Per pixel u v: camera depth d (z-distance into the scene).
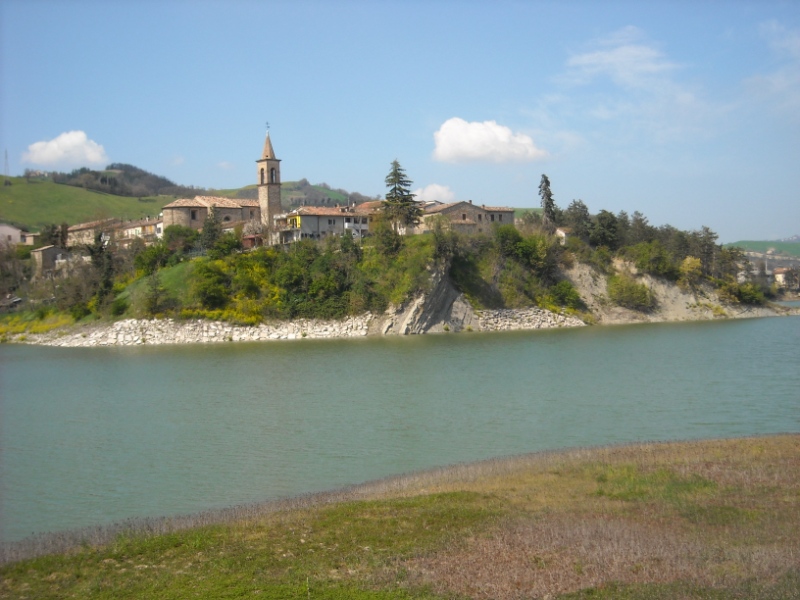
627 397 67.50
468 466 43.25
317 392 73.31
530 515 32.97
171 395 73.94
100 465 47.50
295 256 135.00
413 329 129.50
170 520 34.75
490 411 62.06
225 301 128.75
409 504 35.22
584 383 76.00
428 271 132.75
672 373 82.31
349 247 136.25
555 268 157.12
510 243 150.62
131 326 125.94
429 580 26.14
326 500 37.19
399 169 149.75
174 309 127.31
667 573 25.98
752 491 35.19
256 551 29.55
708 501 34.00
